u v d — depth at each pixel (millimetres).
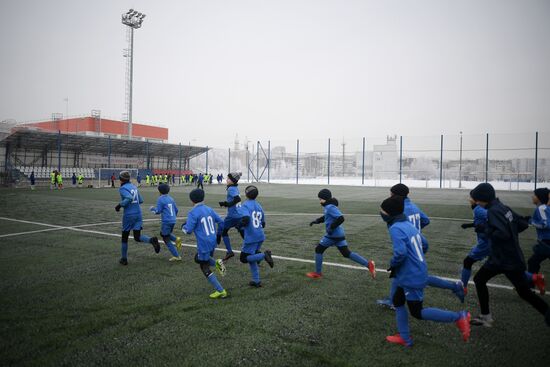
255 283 5504
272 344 3639
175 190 31625
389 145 62594
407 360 3346
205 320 4219
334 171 65688
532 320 4312
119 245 8523
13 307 4590
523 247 8672
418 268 3523
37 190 29172
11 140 36062
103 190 29625
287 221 12742
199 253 5078
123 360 3316
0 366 3195
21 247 8250
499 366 3258
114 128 51594
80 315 4340
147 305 4684
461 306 4773
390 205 3705
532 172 48812
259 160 55469
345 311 4535
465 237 9805
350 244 8742
